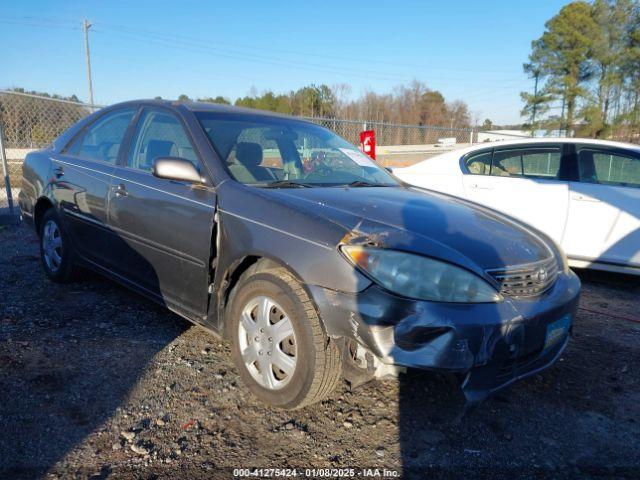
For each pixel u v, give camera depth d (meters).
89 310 3.85
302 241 2.45
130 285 3.55
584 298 4.87
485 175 5.91
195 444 2.37
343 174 3.58
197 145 3.18
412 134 14.97
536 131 42.22
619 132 39.97
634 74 39.56
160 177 2.92
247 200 2.76
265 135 3.53
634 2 39.38
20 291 4.20
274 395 2.58
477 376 2.27
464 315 2.23
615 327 4.11
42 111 7.98
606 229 5.12
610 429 2.66
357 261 2.29
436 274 2.27
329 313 2.30
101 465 2.19
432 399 2.85
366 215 2.58
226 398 2.75
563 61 40.78
